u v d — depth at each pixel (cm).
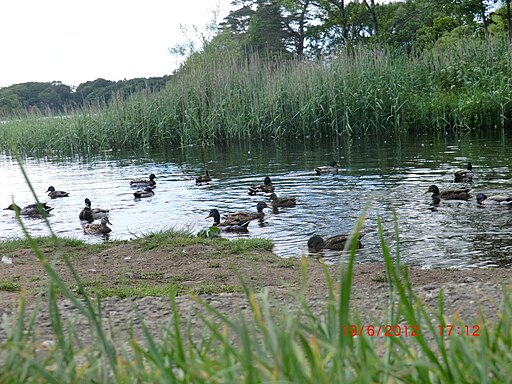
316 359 214
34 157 3631
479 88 3375
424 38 5556
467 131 3183
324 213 1484
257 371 230
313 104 3356
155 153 3259
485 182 1730
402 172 2016
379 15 6031
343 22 5988
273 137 3481
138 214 1647
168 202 1791
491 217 1323
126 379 261
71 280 870
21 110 4416
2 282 830
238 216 1458
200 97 3675
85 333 540
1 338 476
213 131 3516
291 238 1265
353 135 3362
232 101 3603
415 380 241
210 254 1031
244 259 989
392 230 1263
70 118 3894
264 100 3484
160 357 268
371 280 796
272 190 1830
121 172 2550
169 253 1044
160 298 692
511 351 252
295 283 805
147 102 3719
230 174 2270
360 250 1122
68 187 2227
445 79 3625
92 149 3791
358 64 3534
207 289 743
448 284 684
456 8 5578
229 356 268
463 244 1117
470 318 553
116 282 857
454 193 1530
